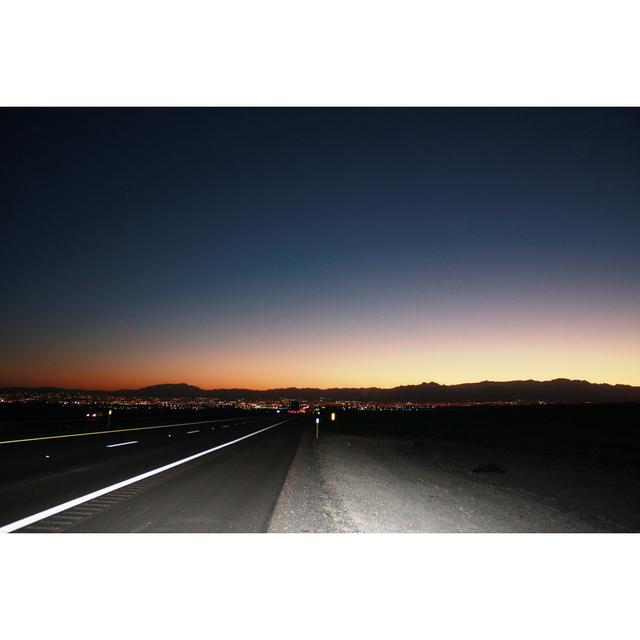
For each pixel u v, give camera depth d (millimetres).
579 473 16250
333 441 29016
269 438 28781
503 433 39812
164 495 9852
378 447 26203
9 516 7805
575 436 35688
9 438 22891
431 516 9180
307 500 10156
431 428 49062
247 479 12500
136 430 32844
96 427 34812
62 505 8617
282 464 16250
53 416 49938
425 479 14367
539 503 10969
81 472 12641
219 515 8328
